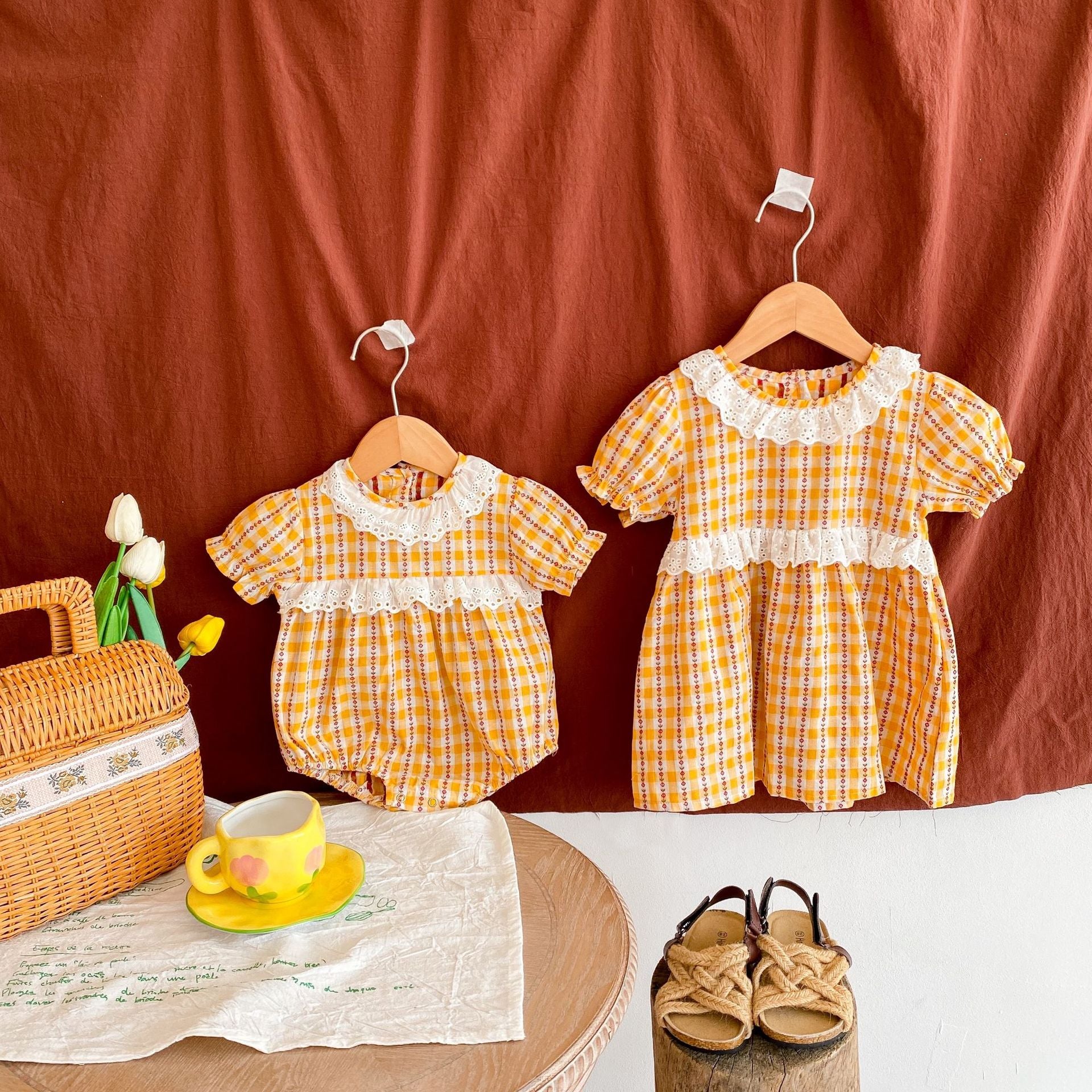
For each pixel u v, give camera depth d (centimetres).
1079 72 116
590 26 114
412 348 121
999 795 134
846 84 117
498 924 102
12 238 118
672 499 121
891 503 118
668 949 116
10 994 93
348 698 125
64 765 102
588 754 134
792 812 138
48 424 123
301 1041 87
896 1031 150
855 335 117
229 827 107
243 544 120
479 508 120
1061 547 127
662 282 121
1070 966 146
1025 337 121
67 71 115
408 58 115
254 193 118
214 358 122
